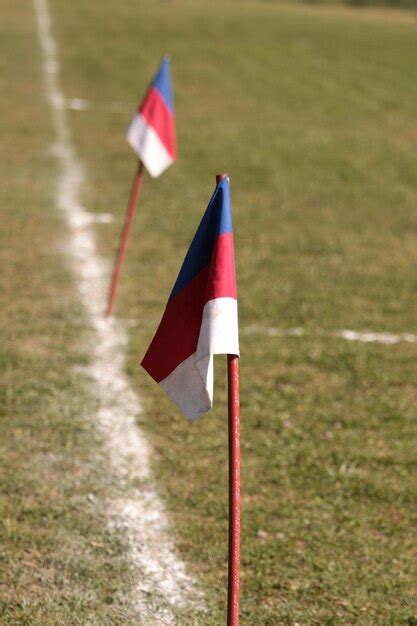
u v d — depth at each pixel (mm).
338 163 18156
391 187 16719
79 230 13102
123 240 9992
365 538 6602
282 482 7230
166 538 6418
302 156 18469
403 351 9867
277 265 12242
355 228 14188
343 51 32781
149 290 11008
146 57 28953
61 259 11844
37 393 8352
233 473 4574
